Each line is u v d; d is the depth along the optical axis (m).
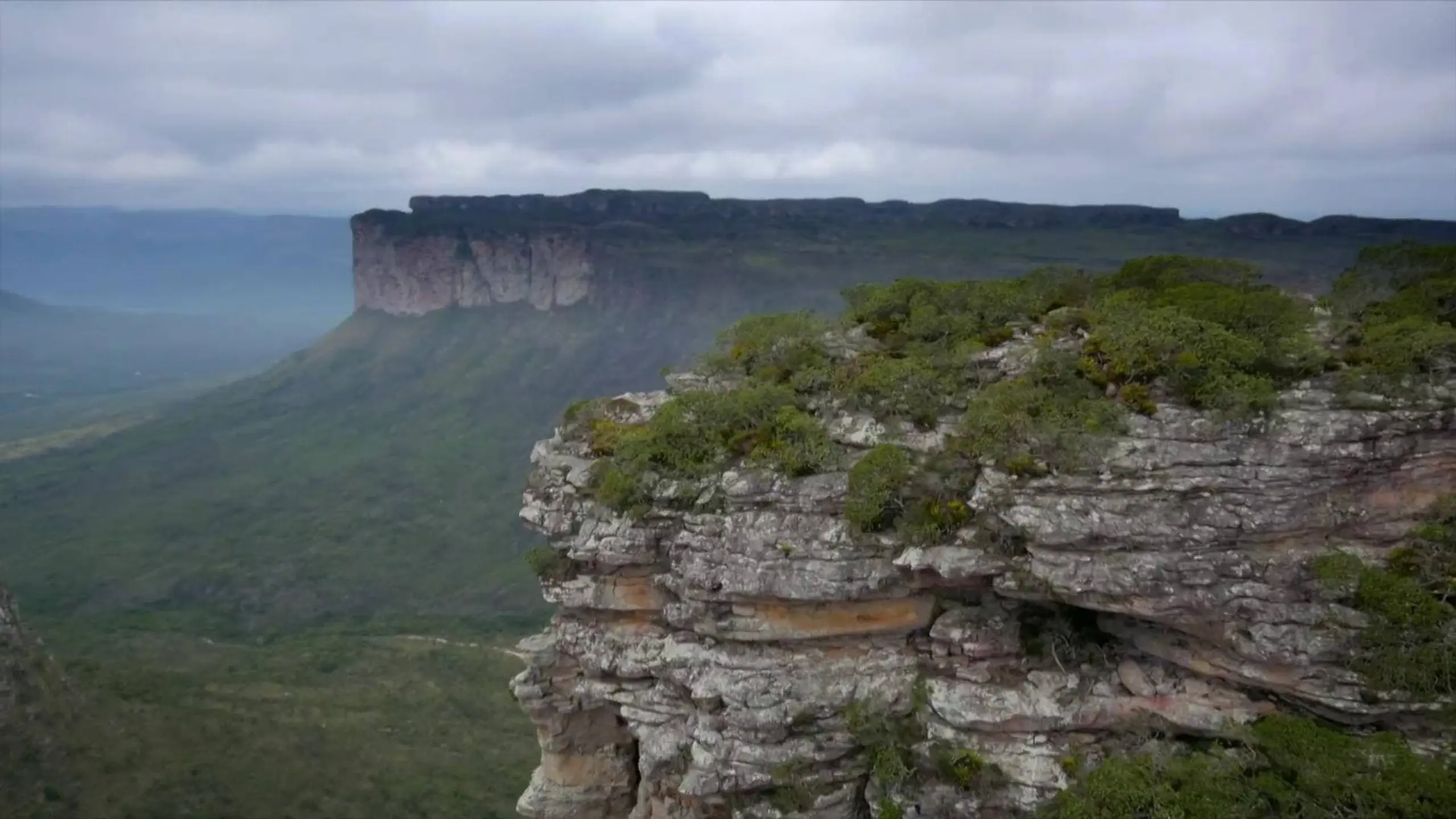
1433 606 23.09
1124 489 25.31
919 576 27.52
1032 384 28.42
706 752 28.25
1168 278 34.97
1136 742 26.25
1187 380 26.78
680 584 29.19
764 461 28.61
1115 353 28.09
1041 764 26.22
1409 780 21.84
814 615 28.30
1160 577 24.81
